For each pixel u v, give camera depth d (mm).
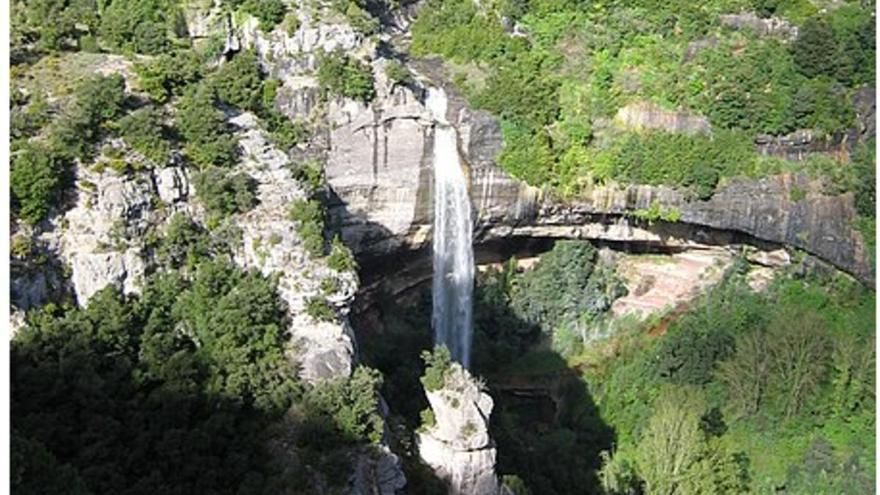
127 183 57156
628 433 81375
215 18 79188
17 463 44656
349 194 77812
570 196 84438
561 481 73375
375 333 82688
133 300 56094
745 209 84250
